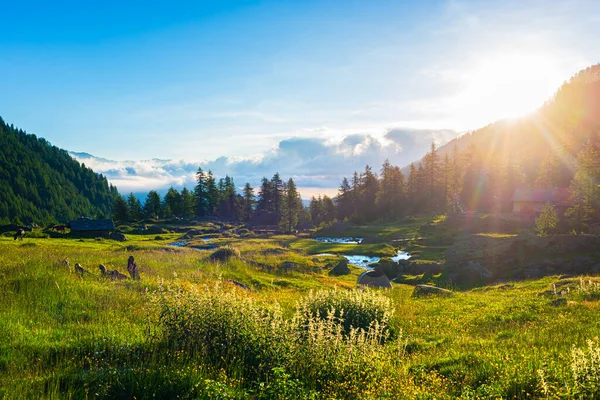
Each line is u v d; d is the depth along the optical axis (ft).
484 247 114.32
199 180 465.88
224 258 106.83
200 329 33.65
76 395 24.90
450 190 381.81
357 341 34.42
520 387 25.30
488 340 39.37
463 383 27.86
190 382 26.22
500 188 327.47
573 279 77.15
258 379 27.76
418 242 212.64
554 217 164.04
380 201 396.37
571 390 22.90
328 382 28.09
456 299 70.08
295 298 67.87
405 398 25.21
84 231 264.31
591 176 211.20
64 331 37.17
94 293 52.44
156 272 79.87
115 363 30.19
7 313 40.75
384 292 83.76
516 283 87.76
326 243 239.30
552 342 35.42
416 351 38.68
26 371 27.86
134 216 431.43
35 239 215.72
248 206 471.62
